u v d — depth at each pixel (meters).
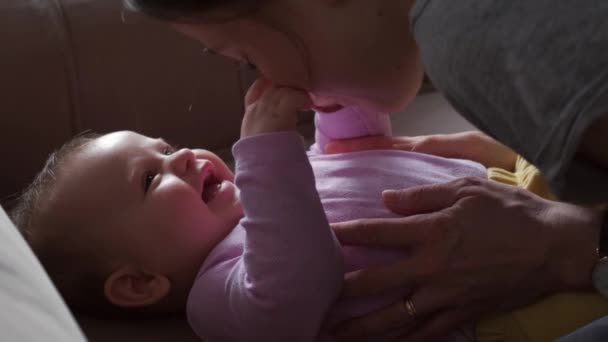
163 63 1.21
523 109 0.46
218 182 0.96
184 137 1.26
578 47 0.43
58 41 1.15
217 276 0.81
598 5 0.43
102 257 0.88
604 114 0.42
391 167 0.87
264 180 0.73
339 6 0.60
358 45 0.62
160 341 0.85
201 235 0.88
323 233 0.73
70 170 0.91
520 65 0.45
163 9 0.55
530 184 0.85
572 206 0.76
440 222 0.73
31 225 0.91
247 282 0.75
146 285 0.88
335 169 0.89
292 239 0.72
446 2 0.50
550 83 0.44
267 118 0.74
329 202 0.84
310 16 0.60
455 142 0.95
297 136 0.74
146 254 0.87
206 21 0.56
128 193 0.88
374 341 0.79
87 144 0.94
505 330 0.77
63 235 0.89
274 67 0.64
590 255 0.72
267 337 0.75
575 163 0.49
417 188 0.79
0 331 0.45
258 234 0.73
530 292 0.75
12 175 1.14
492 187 0.78
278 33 0.60
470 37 0.47
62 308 0.53
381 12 0.61
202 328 0.81
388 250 0.79
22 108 1.13
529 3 0.45
